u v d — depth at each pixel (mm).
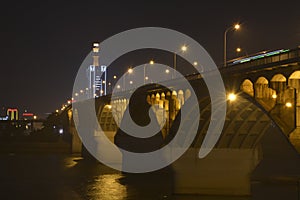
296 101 36375
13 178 77250
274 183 67062
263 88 41188
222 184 55938
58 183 71500
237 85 44594
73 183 71375
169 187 65062
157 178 75250
